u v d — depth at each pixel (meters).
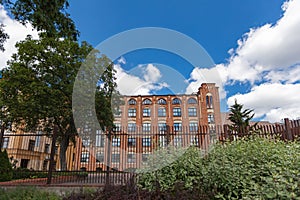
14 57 13.13
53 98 12.43
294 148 3.90
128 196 3.10
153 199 3.07
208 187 3.57
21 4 5.79
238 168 3.38
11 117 12.21
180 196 2.99
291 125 6.55
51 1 5.69
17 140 20.17
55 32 6.29
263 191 2.64
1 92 12.39
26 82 12.26
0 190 5.22
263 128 7.44
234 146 4.36
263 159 3.54
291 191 2.50
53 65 12.71
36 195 4.70
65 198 3.71
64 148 13.47
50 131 13.52
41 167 22.20
